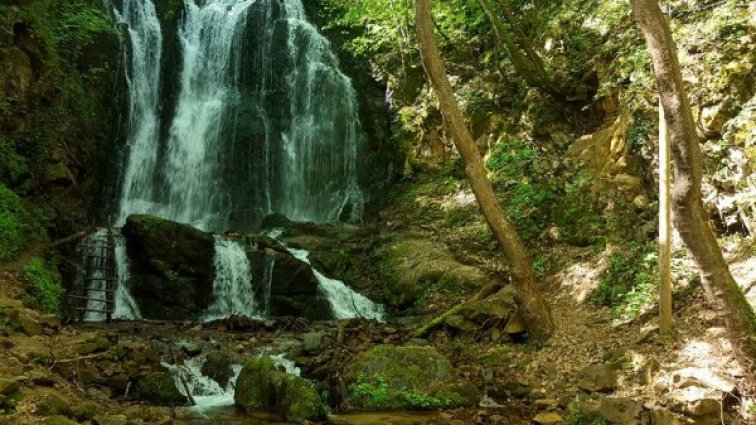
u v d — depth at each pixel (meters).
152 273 12.51
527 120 15.24
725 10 10.79
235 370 8.81
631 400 6.49
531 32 16.28
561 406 7.38
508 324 9.97
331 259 14.55
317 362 8.98
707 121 10.44
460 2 17.11
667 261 8.38
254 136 18.69
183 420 7.14
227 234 14.02
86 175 14.76
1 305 7.90
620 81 12.76
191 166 17.94
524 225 13.38
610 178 12.52
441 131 17.55
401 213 16.88
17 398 5.63
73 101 14.84
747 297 8.20
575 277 11.53
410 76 19.03
